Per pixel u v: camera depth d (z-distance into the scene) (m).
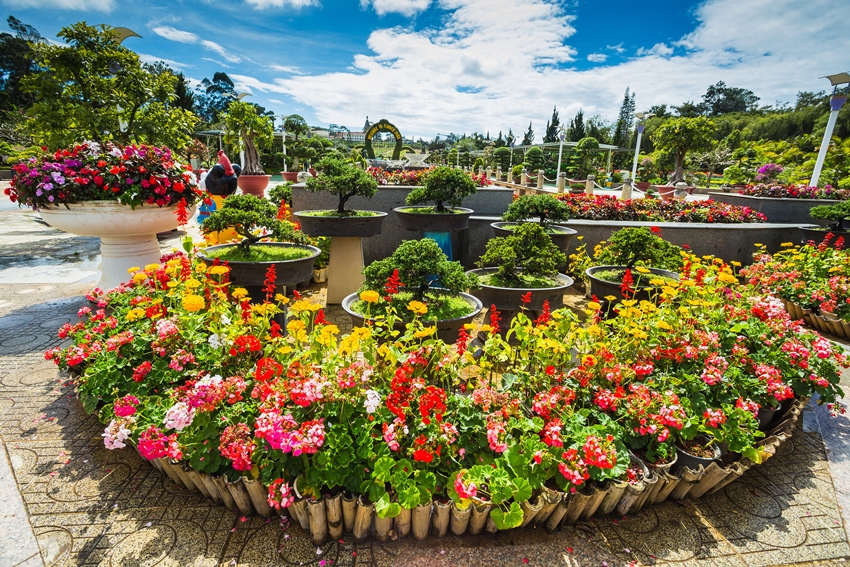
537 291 3.08
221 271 2.52
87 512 1.71
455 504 1.56
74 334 2.36
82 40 5.33
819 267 4.26
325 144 30.58
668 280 3.23
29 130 5.64
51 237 7.10
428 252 2.62
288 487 1.53
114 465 1.96
